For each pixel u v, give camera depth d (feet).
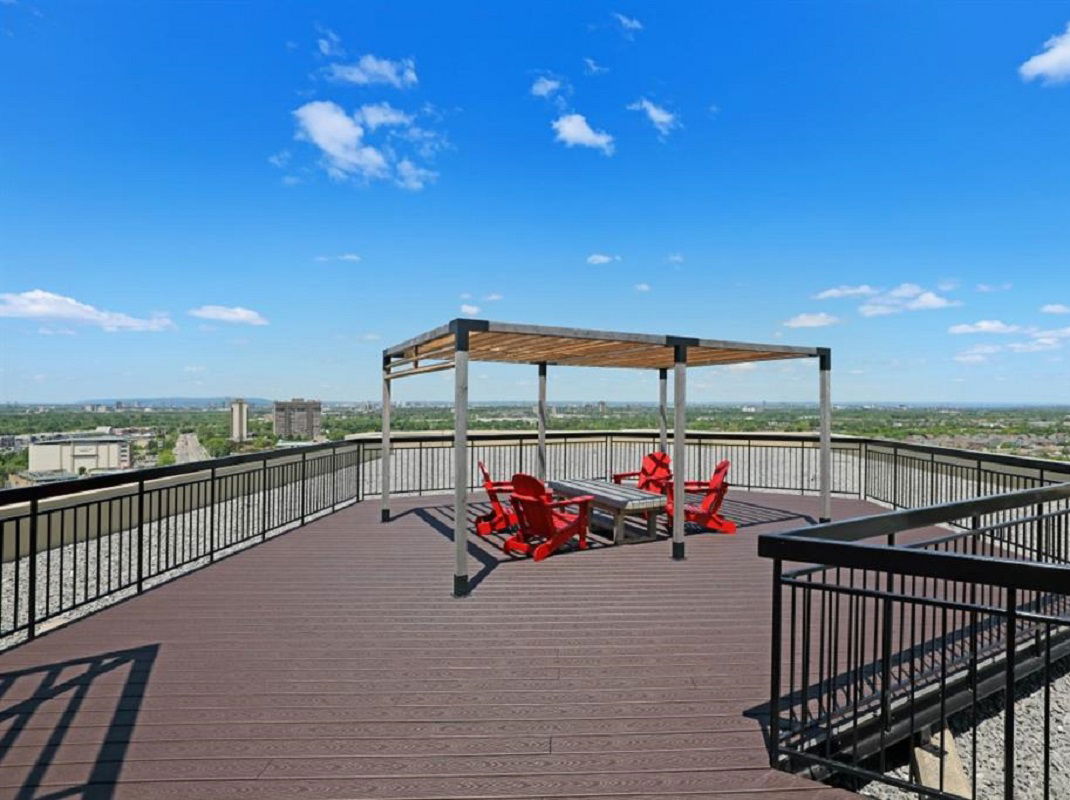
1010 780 6.23
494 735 8.11
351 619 13.03
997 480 22.24
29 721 8.45
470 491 33.71
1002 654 11.15
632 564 17.99
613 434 40.52
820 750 8.14
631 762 7.47
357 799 6.65
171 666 10.44
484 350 22.12
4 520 11.37
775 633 7.52
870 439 30.81
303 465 24.21
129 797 6.65
